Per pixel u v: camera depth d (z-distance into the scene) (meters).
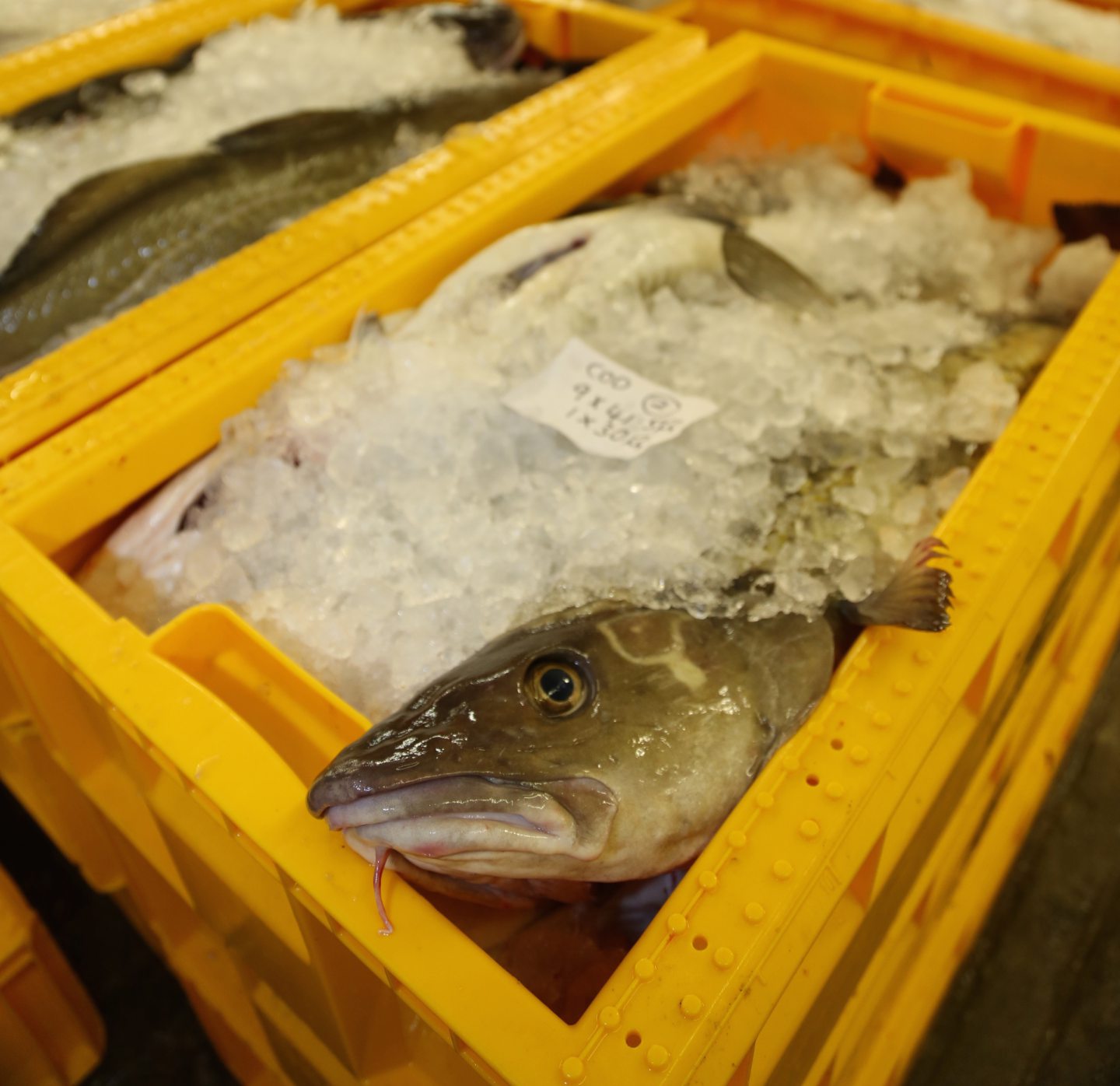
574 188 1.89
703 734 1.04
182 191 2.15
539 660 1.04
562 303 1.67
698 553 1.26
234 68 2.50
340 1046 1.12
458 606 1.27
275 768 0.97
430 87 2.52
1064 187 1.98
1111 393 1.33
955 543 1.16
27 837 2.12
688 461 1.41
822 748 0.97
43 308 1.98
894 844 1.01
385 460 1.44
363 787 0.88
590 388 1.52
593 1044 0.77
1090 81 2.11
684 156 2.26
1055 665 1.81
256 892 1.04
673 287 1.79
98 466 1.37
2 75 2.35
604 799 0.95
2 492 1.32
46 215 2.09
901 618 1.06
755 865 0.88
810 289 1.80
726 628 1.15
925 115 2.03
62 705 1.31
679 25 2.32
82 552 1.47
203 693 1.03
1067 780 2.21
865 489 1.40
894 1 2.70
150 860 1.32
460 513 1.37
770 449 1.45
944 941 1.60
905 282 1.96
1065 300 1.94
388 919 0.86
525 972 1.06
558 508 1.35
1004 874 1.80
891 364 1.65
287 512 1.43
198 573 1.38
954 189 2.02
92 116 2.39
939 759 1.11
